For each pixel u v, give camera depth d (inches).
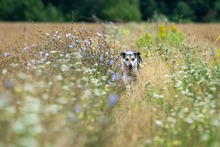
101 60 636.7
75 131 392.8
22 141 318.3
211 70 624.1
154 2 4530.0
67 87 469.1
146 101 530.0
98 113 444.8
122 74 681.6
